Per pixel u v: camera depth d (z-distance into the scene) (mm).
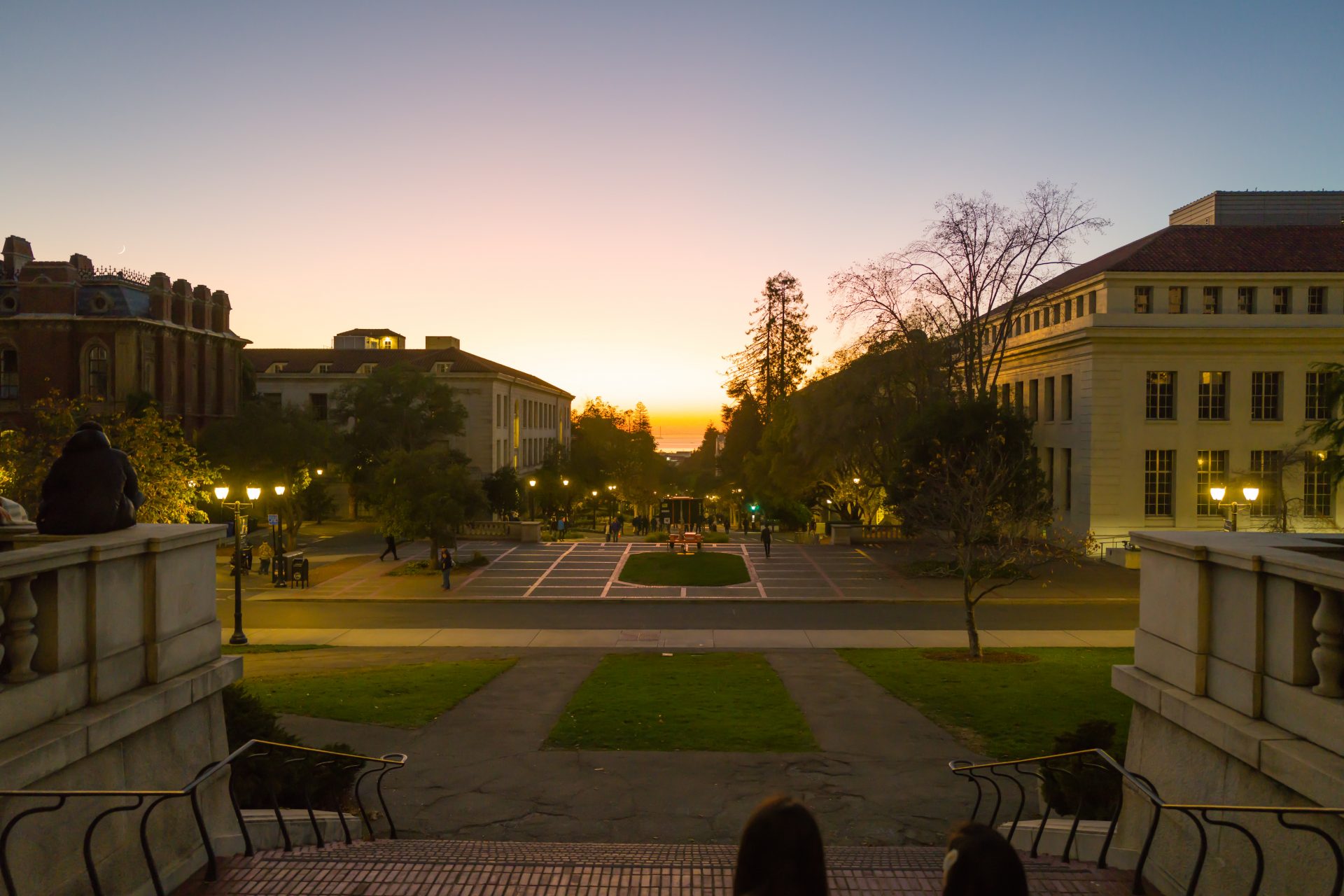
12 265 59062
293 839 8297
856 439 47875
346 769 10688
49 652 5406
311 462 51719
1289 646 5312
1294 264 43469
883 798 11273
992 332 54375
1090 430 43781
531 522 51562
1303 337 42531
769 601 32969
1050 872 6480
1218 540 6320
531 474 85750
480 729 14625
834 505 62500
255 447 49062
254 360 81750
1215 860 5746
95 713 5523
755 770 12398
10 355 54250
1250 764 5293
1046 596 33875
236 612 26422
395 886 6348
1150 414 43906
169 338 55750
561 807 10867
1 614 5055
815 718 15477
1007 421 37750
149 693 6016
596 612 31469
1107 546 43344
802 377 79688
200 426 59250
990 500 27781
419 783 11773
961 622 29391
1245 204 53062
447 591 35281
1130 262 44094
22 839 4879
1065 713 15805
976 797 11281
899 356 45562
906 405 46344
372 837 9195
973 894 3504
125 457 6703
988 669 20641
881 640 26484
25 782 4805
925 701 16891
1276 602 5438
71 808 5289
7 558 4906
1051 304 48531
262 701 16406
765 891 3453
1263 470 43125
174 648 6441
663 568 39469
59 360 53031
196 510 33625
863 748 13547
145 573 6215
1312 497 43094
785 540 58250
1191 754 6152
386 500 40500
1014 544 25906
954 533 27156
